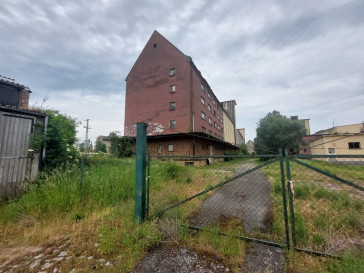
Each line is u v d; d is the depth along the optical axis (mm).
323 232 2602
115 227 2842
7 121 4449
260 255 2184
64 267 1995
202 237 2549
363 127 23781
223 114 33344
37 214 3264
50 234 2740
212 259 2121
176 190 5297
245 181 7105
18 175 4531
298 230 2598
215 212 3799
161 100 18688
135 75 20859
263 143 24406
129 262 2039
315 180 6812
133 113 20297
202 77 21031
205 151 19375
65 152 5668
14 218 3178
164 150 16391
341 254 2096
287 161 2287
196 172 7738
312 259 2037
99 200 3900
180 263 2057
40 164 5051
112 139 16219
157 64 19484
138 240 2457
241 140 53844
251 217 3480
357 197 4516
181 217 3260
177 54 18328
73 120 8250
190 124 16750
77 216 3303
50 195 3678
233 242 2420
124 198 4359
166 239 2588
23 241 2582
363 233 2662
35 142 4852
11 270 1980
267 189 5836
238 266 1990
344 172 6273
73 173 5047
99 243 2480
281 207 3854
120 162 8172
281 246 2291
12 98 6180
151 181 5270
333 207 3654
